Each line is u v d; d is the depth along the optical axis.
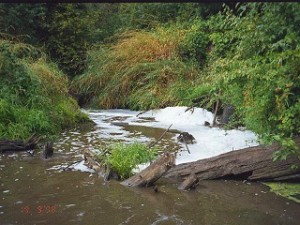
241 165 6.04
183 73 12.70
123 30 16.19
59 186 5.68
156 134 8.81
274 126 5.64
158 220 4.65
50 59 13.35
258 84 5.75
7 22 13.12
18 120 8.30
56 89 10.24
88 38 15.78
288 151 5.18
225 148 7.58
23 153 7.30
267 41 5.90
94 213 4.81
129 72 13.00
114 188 5.65
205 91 11.02
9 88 8.90
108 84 13.28
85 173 6.25
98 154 6.82
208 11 14.45
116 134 8.80
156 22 16.09
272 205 5.13
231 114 9.48
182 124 10.02
